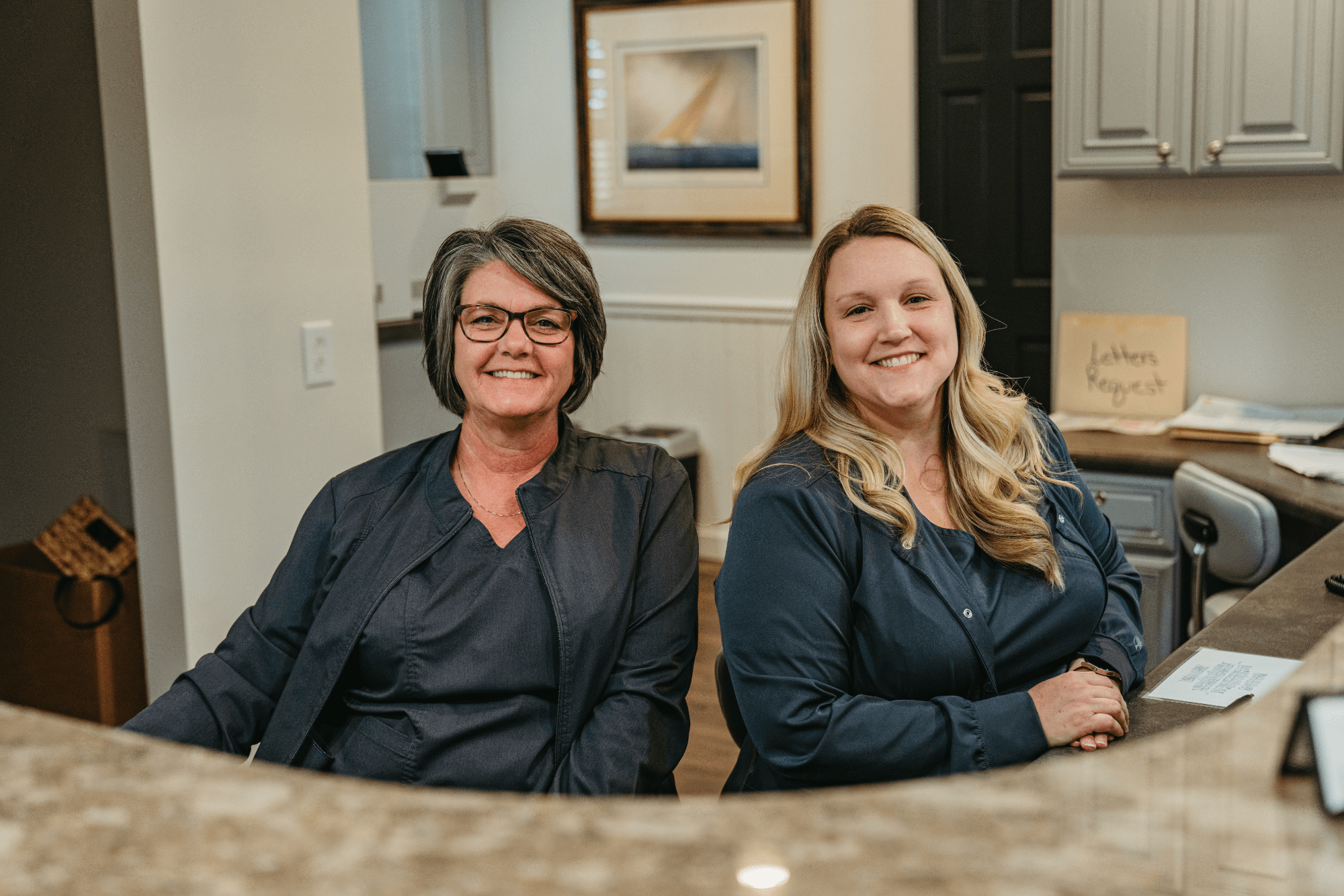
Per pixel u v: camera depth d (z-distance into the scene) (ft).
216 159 8.64
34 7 10.84
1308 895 2.04
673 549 5.87
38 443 11.75
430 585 5.54
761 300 16.89
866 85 15.75
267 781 2.54
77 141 10.88
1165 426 11.73
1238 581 9.09
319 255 9.41
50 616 10.39
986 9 14.83
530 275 5.65
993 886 2.06
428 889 2.06
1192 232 12.01
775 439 6.05
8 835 2.30
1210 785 2.50
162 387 8.50
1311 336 11.67
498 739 5.43
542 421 5.81
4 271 11.55
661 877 2.09
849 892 2.03
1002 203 15.07
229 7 8.63
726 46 16.49
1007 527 5.67
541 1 17.74
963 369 5.98
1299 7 10.37
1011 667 5.60
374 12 16.98
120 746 2.75
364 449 9.91
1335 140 10.42
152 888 2.08
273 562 9.27
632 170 17.46
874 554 5.49
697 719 12.07
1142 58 11.03
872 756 5.14
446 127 17.87
